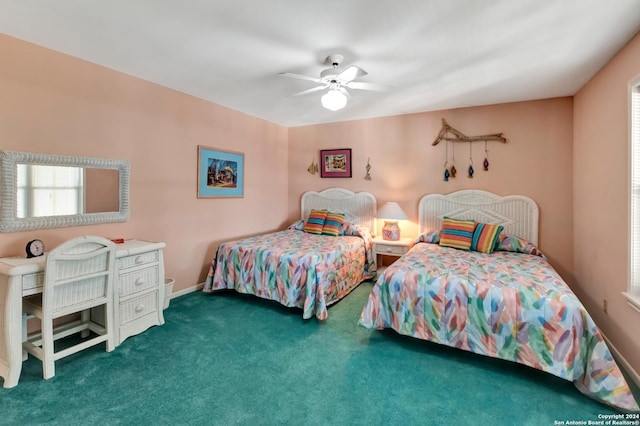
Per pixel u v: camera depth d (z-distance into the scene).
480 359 2.29
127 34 2.23
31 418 1.66
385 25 2.05
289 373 2.10
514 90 3.29
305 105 4.02
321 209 5.00
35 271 2.01
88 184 2.70
